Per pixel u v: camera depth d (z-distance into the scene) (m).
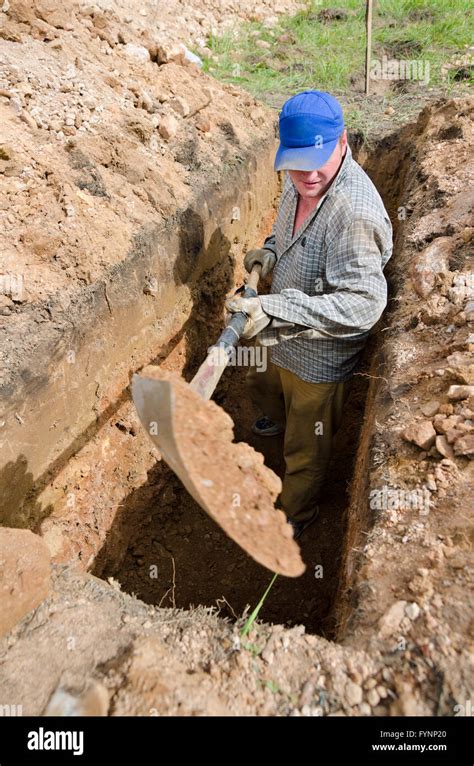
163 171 2.89
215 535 2.79
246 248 3.73
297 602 2.49
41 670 1.37
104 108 2.85
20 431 1.92
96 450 2.39
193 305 3.06
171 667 1.36
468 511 1.57
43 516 2.10
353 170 2.12
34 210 2.24
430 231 2.68
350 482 2.60
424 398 1.94
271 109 4.38
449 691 1.26
